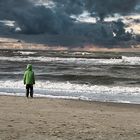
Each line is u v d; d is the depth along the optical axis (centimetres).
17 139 964
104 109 1916
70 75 4953
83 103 2170
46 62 10644
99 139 995
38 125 1193
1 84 3641
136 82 4278
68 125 1214
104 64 9825
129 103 2277
